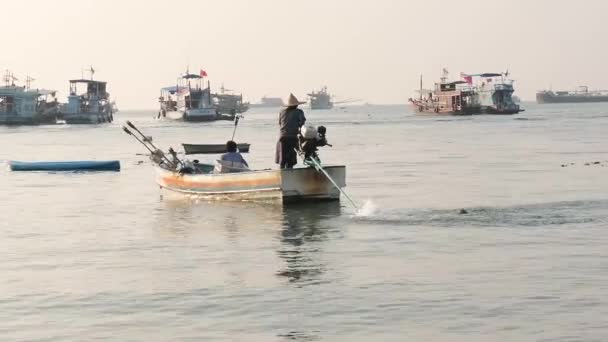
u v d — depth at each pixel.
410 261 20.45
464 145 77.12
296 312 15.99
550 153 62.66
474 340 14.07
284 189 30.95
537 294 16.84
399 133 111.44
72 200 35.78
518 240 22.98
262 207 31.00
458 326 14.83
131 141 101.38
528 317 15.25
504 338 14.12
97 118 198.12
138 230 26.66
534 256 20.70
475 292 17.14
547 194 34.16
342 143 85.62
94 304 16.97
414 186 38.66
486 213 28.45
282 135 31.16
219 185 32.91
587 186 37.19
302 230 25.64
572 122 143.88
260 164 56.72
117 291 18.05
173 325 15.34
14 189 41.12
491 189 36.69
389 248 22.25
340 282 18.38
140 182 43.91
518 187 37.31
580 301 16.22
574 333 14.24
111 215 30.50
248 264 20.64
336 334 14.57
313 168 31.02
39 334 14.95
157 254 22.36
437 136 99.69
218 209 30.98
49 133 134.62
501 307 15.95
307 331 14.79
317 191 31.33
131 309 16.52
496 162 54.16
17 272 20.28
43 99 198.88
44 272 20.23
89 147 86.44
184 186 34.69
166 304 16.83
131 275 19.67
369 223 26.73
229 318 15.70
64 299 17.42
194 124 186.75
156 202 34.22
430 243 22.84
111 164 52.53
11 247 23.91
